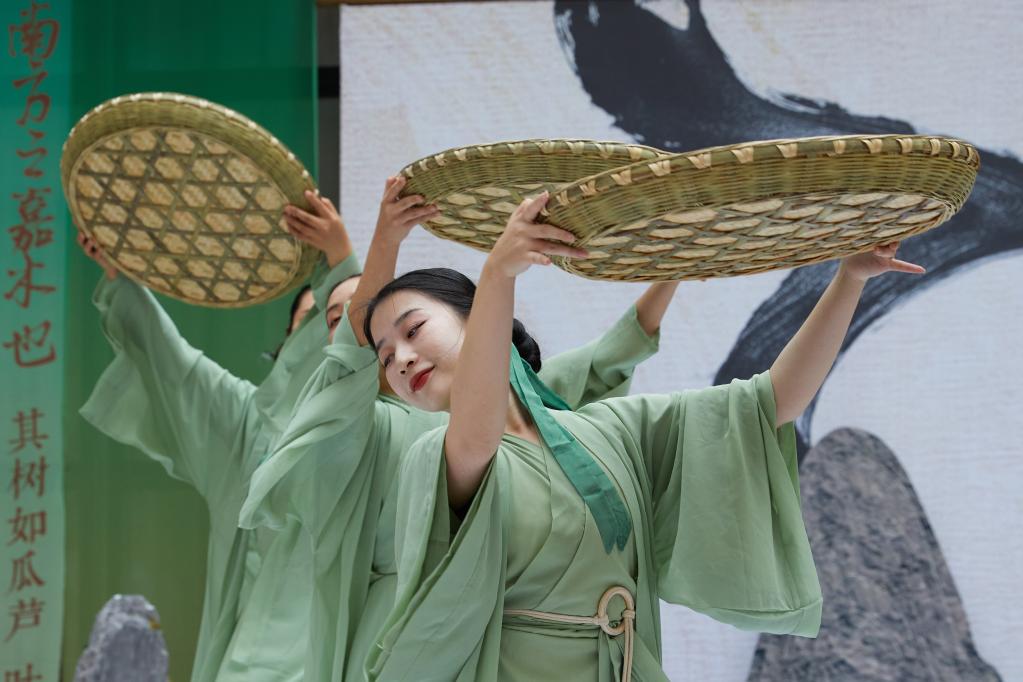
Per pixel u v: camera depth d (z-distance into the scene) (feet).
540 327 36.50
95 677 33.58
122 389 28.50
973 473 35.29
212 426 28.86
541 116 37.04
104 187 24.00
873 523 34.91
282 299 36.11
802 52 36.70
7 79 35.55
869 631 34.27
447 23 37.42
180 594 35.24
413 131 37.19
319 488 22.75
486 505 15.56
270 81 36.40
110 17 36.22
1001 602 34.71
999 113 36.29
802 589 18.03
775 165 12.46
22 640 34.63
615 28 37.14
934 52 36.55
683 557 18.08
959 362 35.73
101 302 27.89
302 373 26.55
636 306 22.86
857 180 12.69
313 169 36.32
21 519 34.96
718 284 36.42
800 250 15.23
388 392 24.54
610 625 16.70
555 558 16.46
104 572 35.12
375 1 37.55
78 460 35.32
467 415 15.20
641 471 18.21
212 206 23.91
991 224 36.06
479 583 15.80
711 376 36.19
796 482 18.60
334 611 22.80
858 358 35.91
